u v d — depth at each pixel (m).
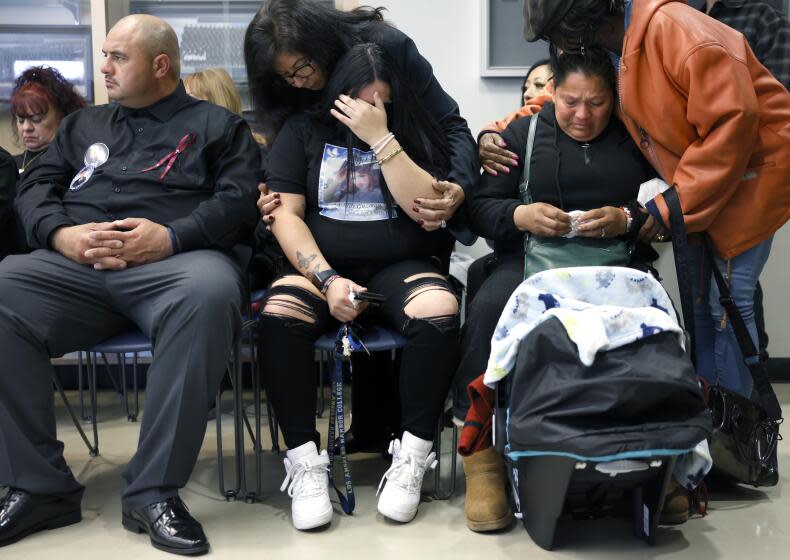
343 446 1.94
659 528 1.87
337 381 1.93
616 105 2.07
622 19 2.01
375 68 2.01
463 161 2.12
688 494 1.91
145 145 2.15
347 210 2.07
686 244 1.90
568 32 2.00
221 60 3.38
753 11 2.43
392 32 2.14
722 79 1.83
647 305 1.77
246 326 2.09
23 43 3.32
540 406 1.60
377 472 2.26
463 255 3.12
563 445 1.54
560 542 1.79
